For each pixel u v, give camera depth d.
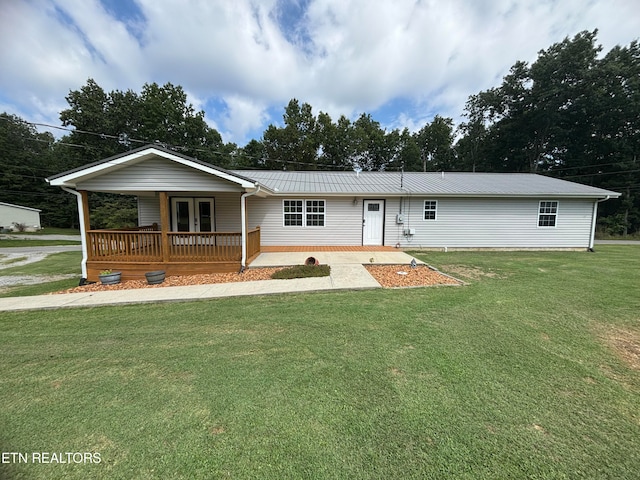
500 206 11.36
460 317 4.17
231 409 2.24
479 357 3.04
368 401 2.33
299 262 8.30
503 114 29.92
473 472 1.68
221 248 8.60
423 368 2.82
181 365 2.94
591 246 11.48
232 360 3.03
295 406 2.27
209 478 1.66
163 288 6.20
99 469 1.73
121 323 4.16
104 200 26.81
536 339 3.47
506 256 10.02
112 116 29.52
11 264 11.36
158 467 1.74
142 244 7.86
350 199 11.39
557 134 25.52
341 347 3.29
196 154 30.27
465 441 1.91
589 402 2.31
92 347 3.39
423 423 2.07
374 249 10.72
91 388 2.56
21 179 32.59
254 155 33.94
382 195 10.86
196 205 11.27
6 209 28.27
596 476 1.65
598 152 24.66
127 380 2.68
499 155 30.53
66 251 15.57
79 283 7.65
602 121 23.58
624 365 2.88
